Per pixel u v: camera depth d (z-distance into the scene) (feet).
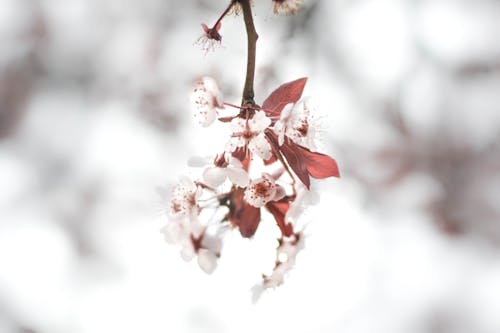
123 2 4.40
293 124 2.09
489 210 3.99
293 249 2.19
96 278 4.02
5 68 4.40
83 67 4.42
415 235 4.01
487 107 4.02
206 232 2.17
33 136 4.36
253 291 2.22
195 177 2.17
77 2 4.50
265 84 3.76
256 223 2.15
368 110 3.98
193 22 4.27
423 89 4.03
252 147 2.07
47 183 4.26
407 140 4.00
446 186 4.01
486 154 4.00
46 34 4.43
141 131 4.26
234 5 2.21
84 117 4.37
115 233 4.12
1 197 4.21
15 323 3.84
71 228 4.14
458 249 4.00
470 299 3.90
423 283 3.91
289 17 3.84
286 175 2.17
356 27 4.00
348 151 3.98
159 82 4.27
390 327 3.77
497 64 4.01
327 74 3.92
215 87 2.09
